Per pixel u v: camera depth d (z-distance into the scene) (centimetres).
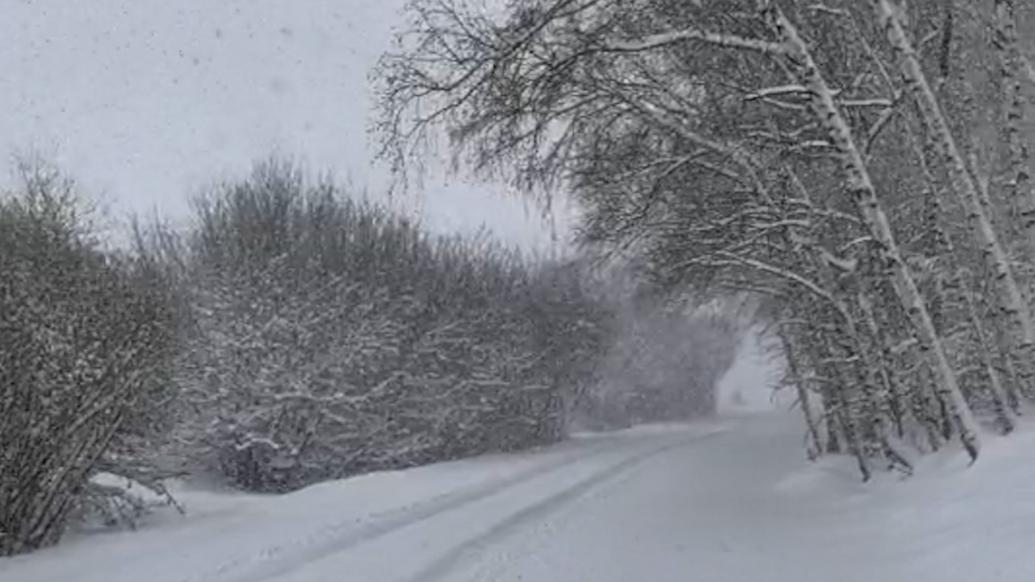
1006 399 1279
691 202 1622
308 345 2853
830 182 1585
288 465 2789
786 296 1862
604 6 1141
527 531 1283
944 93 1361
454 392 3516
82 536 1288
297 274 3012
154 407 1457
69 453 1216
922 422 1579
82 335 1223
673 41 1133
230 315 2825
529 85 1136
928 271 1381
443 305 3612
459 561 1053
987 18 1338
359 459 2994
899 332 1590
